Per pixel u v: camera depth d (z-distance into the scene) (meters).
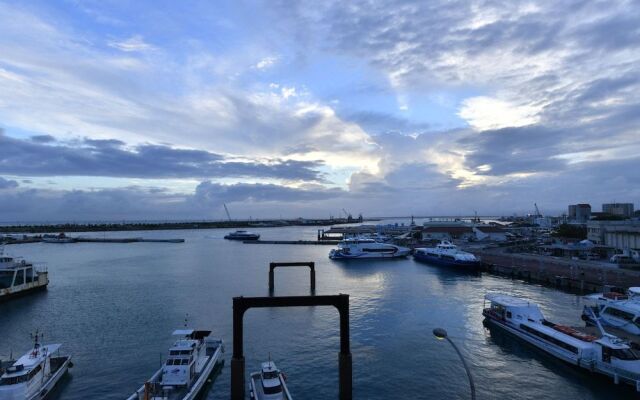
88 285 105.88
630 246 124.56
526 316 58.03
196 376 42.97
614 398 41.28
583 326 61.41
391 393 42.41
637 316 55.84
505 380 45.31
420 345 56.16
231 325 66.44
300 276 119.75
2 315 75.25
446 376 46.44
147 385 37.44
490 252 147.88
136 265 147.75
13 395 38.44
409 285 101.81
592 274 96.19
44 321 70.75
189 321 69.19
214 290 98.19
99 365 50.16
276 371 42.00
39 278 97.94
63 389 43.66
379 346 55.78
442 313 72.69
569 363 47.69
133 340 59.59
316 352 53.50
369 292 92.88
